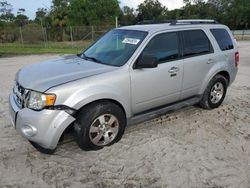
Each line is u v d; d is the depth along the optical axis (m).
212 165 3.56
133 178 3.28
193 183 3.21
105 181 3.23
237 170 3.46
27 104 3.44
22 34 28.58
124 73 3.86
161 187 3.13
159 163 3.59
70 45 25.66
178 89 4.64
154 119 5.01
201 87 5.09
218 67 5.24
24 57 15.95
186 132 4.51
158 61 4.25
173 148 3.98
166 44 4.40
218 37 5.36
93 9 53.78
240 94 6.80
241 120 5.06
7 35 28.92
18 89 3.76
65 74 3.70
